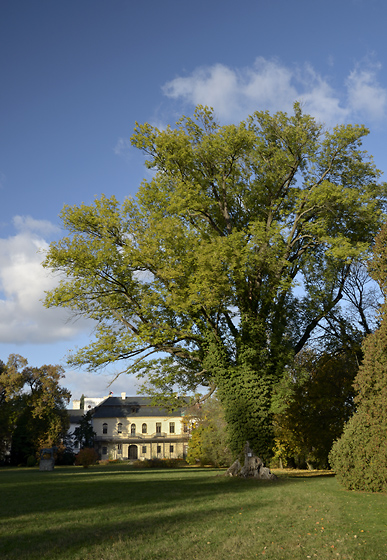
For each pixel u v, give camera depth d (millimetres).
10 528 10125
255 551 7969
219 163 26531
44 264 23422
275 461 48156
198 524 10344
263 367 25109
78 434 84125
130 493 16438
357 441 18062
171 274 21766
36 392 70000
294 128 26016
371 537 9062
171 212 24359
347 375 31547
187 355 25844
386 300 19219
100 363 24109
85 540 8859
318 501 14188
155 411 91875
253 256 22828
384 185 26844
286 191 28078
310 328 28016
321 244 26875
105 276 24016
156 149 26484
